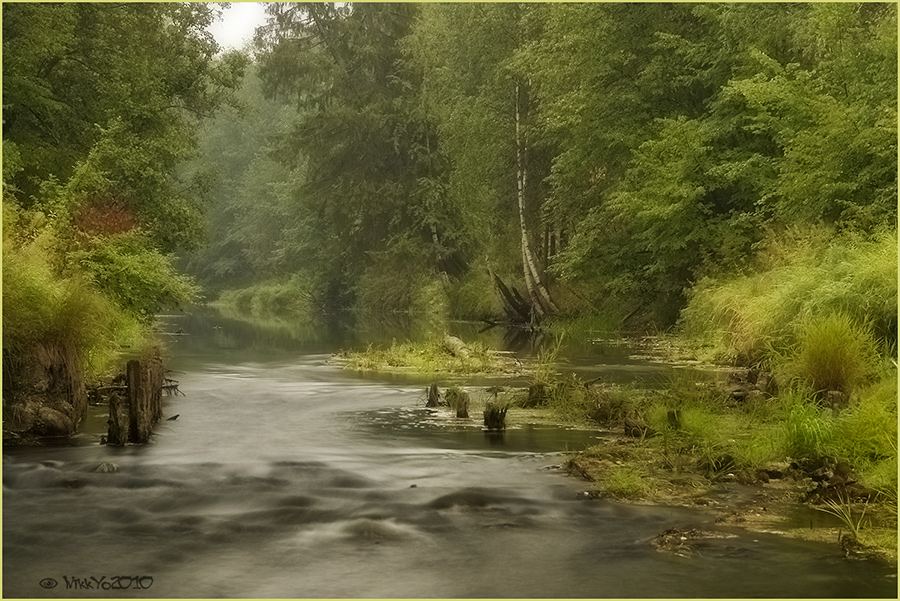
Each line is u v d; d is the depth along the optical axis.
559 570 6.61
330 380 18.11
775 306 17.17
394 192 45.66
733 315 21.12
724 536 7.41
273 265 70.25
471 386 16.98
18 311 12.00
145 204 25.42
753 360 17.73
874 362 13.05
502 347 25.53
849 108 20.58
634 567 6.67
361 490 8.80
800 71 22.56
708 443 10.45
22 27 22.62
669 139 26.20
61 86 25.81
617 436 11.67
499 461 10.14
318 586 6.30
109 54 26.48
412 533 7.51
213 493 8.74
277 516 7.97
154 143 25.98
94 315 13.86
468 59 38.06
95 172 21.25
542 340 28.20
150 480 9.17
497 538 7.38
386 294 48.53
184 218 26.73
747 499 8.57
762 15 25.77
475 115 36.53
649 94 29.00
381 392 16.22
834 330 13.01
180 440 11.41
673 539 7.29
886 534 7.40
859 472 9.23
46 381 12.18
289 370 20.06
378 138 46.50
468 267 46.28
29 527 7.71
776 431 10.62
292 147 48.12
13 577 6.54
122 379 15.19
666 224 27.05
